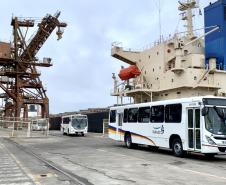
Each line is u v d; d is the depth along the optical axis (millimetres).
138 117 23703
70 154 20031
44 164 15000
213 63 42781
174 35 46875
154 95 48188
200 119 17203
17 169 13297
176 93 43844
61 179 10969
